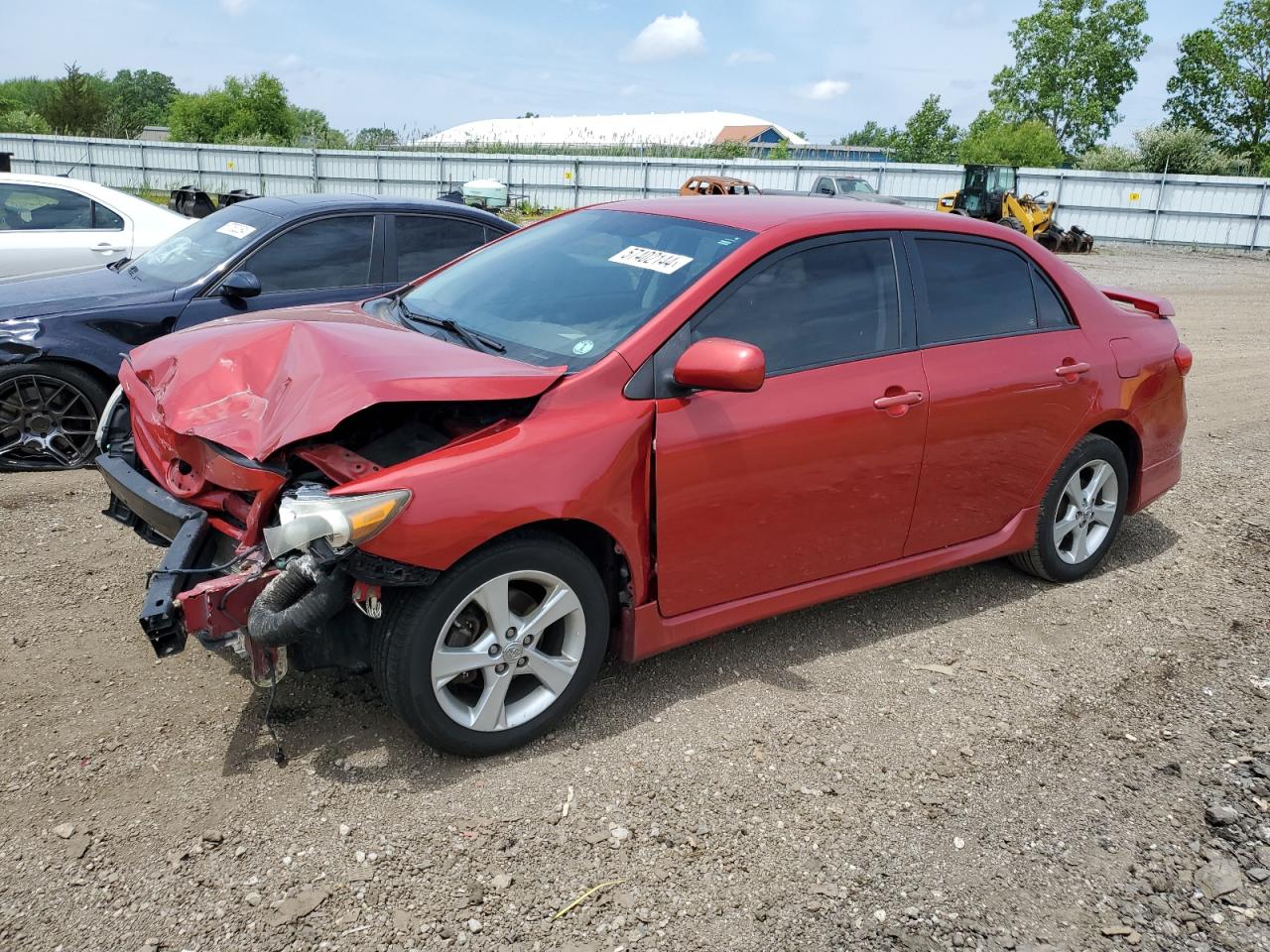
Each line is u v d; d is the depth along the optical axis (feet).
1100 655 13.34
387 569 8.95
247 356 11.07
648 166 114.01
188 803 9.31
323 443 9.95
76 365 18.03
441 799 9.61
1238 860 9.32
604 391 10.32
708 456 10.81
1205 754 11.08
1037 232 87.30
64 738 10.16
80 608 12.95
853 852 9.21
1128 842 9.53
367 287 21.38
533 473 9.62
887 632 13.74
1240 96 184.14
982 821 9.74
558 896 8.45
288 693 11.19
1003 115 232.12
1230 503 19.97
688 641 11.45
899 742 11.05
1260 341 41.42
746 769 10.39
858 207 13.23
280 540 8.54
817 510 11.93
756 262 11.53
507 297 12.46
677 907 8.40
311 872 8.54
